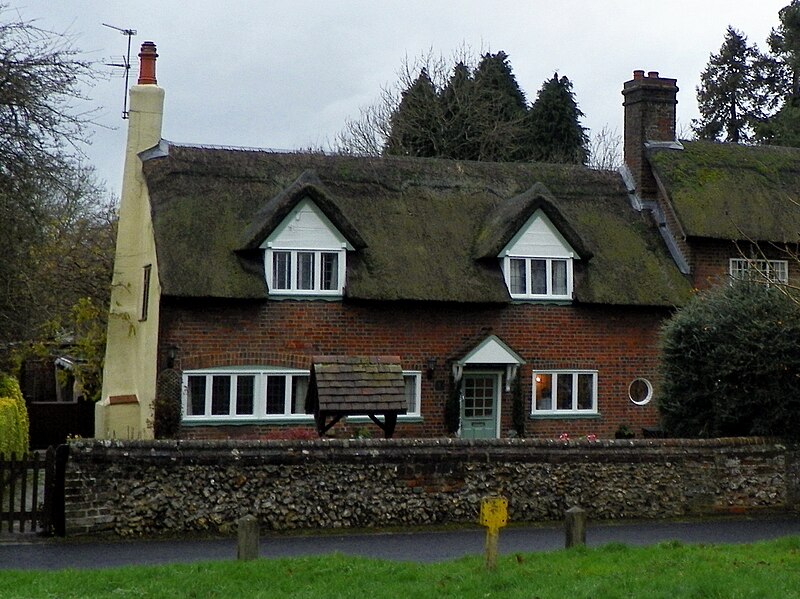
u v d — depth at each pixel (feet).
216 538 53.06
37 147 65.92
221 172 85.05
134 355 87.61
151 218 80.74
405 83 169.48
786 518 62.18
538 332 86.53
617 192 96.37
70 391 137.08
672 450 62.39
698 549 44.73
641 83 97.30
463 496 58.18
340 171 88.89
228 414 78.64
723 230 90.12
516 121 160.35
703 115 182.91
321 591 36.94
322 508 56.13
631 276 89.15
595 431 87.40
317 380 60.64
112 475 53.26
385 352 82.53
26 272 69.10
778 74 180.14
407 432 82.53
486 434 85.51
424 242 85.66
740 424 66.69
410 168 91.40
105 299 114.93
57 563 46.14
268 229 78.84
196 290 76.48
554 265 87.25
